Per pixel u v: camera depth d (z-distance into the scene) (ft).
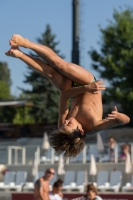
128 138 228.84
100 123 41.98
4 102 301.43
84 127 42.63
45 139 187.52
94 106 43.06
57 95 315.58
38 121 324.39
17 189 167.63
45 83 319.27
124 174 164.55
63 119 43.91
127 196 137.69
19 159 215.51
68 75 43.06
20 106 312.09
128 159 156.35
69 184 162.40
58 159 187.01
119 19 249.55
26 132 274.98
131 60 242.37
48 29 342.85
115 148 172.55
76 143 41.14
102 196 140.56
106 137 231.91
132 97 236.63
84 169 170.91
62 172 164.35
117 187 152.76
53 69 43.73
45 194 87.92
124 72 242.37
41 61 43.52
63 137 40.93
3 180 181.06
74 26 158.81
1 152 232.53
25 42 41.68
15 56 42.01
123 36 245.45
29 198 152.46
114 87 245.24
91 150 186.70
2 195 159.33
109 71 246.06
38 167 179.22
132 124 244.83
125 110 243.81
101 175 161.17
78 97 44.01
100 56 252.42
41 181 87.86
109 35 249.14
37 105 310.45
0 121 398.01
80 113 42.70
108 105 260.83
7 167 186.39
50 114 311.27
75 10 159.53
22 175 173.58
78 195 143.33
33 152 222.28
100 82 42.80
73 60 156.25
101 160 174.91
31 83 317.22
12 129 279.69
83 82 43.60
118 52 246.47
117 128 244.83
